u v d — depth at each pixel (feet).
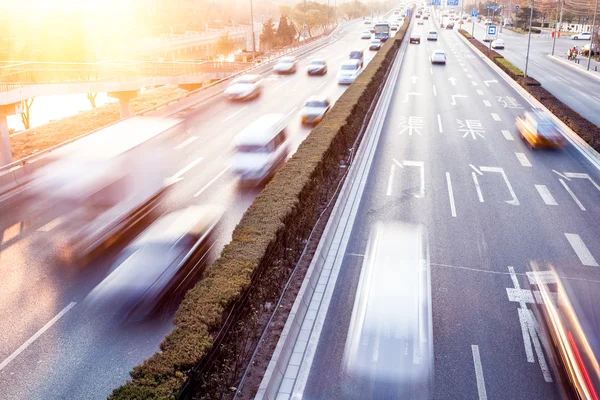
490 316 42.06
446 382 34.81
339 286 46.78
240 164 74.33
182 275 47.60
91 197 69.56
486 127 104.63
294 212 50.01
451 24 396.16
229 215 62.18
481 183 72.90
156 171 79.56
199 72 174.50
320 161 64.03
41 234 58.23
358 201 66.39
